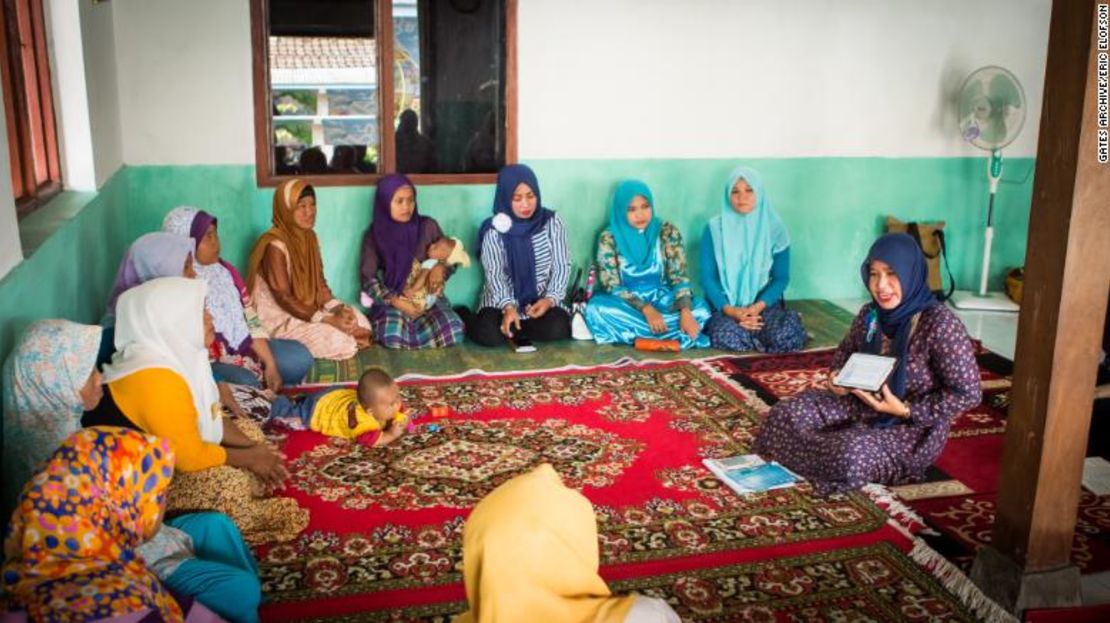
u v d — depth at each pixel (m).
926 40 5.83
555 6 5.32
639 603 1.65
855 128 5.87
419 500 3.28
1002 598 2.66
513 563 1.61
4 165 2.66
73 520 1.87
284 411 3.83
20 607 1.80
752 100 5.68
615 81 5.48
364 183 5.29
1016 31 5.95
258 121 5.11
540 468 1.73
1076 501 2.60
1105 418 3.76
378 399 3.68
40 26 3.86
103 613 1.80
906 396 3.39
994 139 5.69
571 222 5.62
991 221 5.90
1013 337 5.28
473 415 4.05
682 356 4.90
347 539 3.01
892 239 3.31
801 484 3.42
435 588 2.75
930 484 3.43
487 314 5.07
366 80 5.25
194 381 2.86
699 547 2.99
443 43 5.30
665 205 5.72
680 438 3.83
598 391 4.36
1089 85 2.32
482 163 5.51
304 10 5.09
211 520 2.50
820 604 2.70
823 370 4.66
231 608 2.30
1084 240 2.42
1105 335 3.83
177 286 2.81
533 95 5.40
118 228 4.66
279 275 4.66
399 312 5.04
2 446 2.52
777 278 5.26
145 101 4.95
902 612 2.66
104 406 2.70
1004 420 4.05
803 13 5.62
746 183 5.08
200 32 4.95
